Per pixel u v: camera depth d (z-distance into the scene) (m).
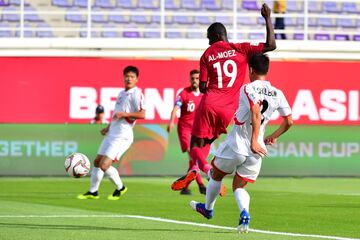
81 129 69.19
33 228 31.70
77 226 32.62
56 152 69.19
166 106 76.00
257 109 28.70
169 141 69.75
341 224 34.47
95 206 42.72
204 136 39.41
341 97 76.88
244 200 29.52
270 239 28.55
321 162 71.12
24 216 36.72
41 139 68.94
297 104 76.62
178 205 43.66
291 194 52.72
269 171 70.50
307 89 76.75
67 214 37.94
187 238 28.53
